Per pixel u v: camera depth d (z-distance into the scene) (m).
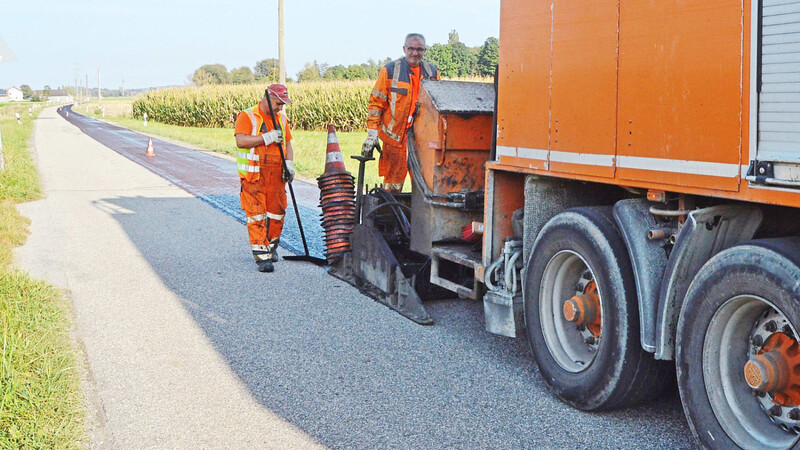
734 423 3.32
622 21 3.69
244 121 7.77
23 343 4.97
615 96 3.75
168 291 7.00
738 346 3.34
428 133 6.04
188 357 5.20
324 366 5.02
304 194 13.80
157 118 58.69
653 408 4.27
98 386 4.66
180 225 10.68
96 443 3.89
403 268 6.58
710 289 3.31
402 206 6.94
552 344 4.46
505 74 4.66
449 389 4.59
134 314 6.24
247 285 7.25
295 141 27.34
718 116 3.16
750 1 2.99
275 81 52.59
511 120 4.63
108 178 17.00
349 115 37.16
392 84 7.26
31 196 13.34
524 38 4.46
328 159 7.75
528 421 4.11
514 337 5.26
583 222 4.09
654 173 3.53
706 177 3.24
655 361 3.88
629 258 3.86
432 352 5.29
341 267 7.60
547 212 4.66
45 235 9.77
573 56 4.05
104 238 9.62
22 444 3.72
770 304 3.03
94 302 6.60
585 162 3.99
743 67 3.04
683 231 3.43
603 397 4.04
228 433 4.00
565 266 4.40
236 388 4.63
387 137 7.46
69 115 77.00
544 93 4.30
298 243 9.48
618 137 3.74
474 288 5.50
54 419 4.02
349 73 90.38
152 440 3.92
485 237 5.03
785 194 2.88
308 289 7.11
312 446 3.84
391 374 4.86
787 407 3.17
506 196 4.98
